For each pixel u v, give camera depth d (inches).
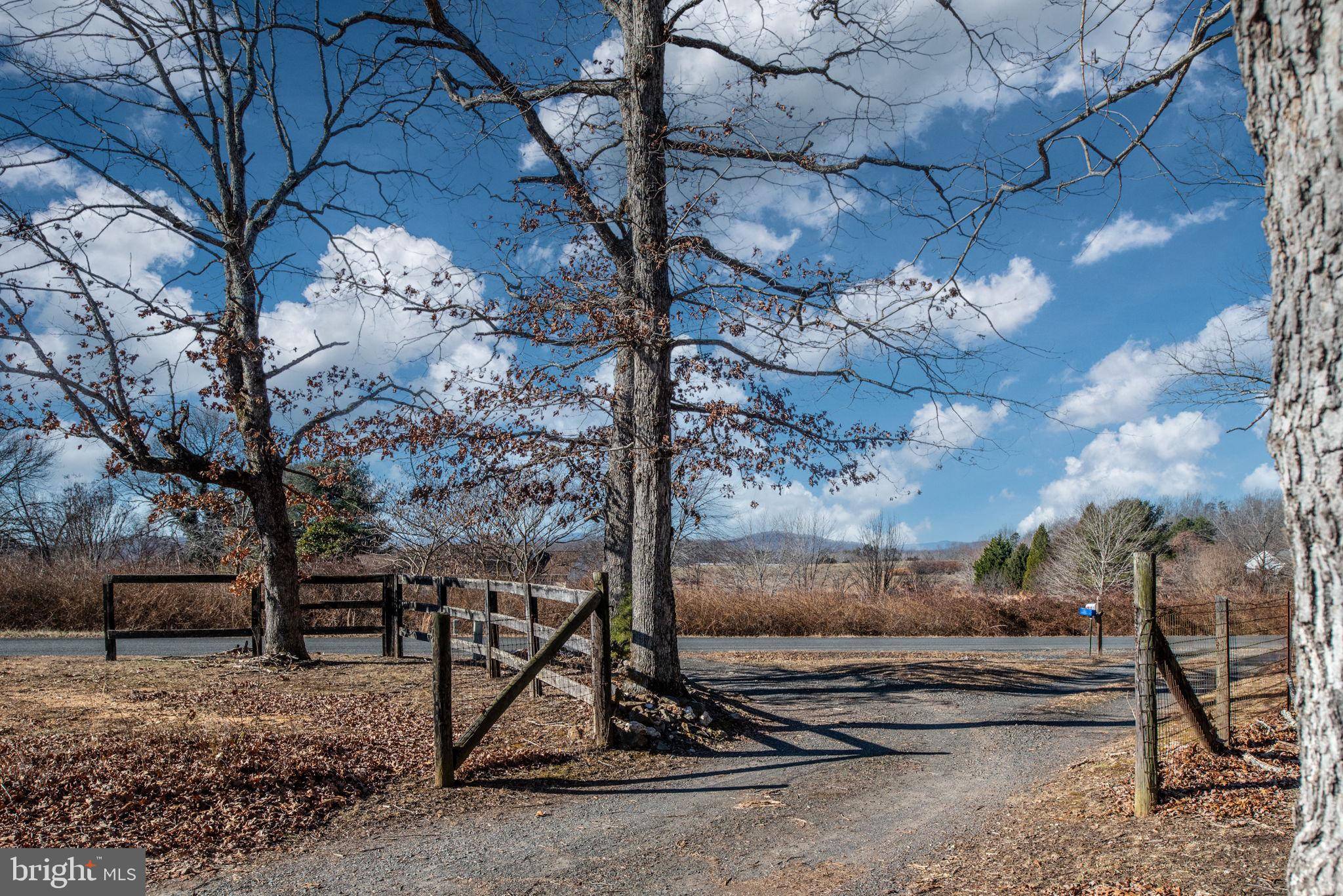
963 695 522.6
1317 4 96.3
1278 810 209.9
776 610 1043.9
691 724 375.9
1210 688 463.5
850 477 478.6
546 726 350.9
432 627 277.3
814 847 221.8
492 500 589.0
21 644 647.8
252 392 503.5
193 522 1134.4
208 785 244.8
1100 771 286.2
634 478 425.7
